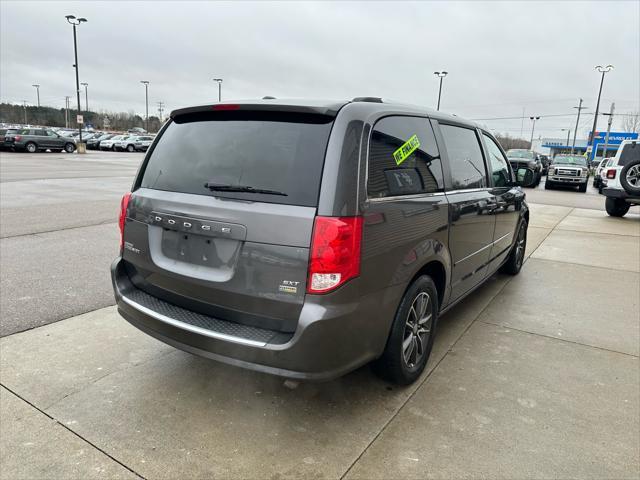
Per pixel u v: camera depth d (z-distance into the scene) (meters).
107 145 44.06
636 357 3.65
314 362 2.35
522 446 2.55
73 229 7.59
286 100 2.70
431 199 3.07
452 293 3.65
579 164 22.19
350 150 2.42
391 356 2.88
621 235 8.82
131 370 3.26
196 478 2.28
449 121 3.66
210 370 3.29
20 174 17.19
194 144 2.86
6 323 3.92
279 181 2.44
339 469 2.35
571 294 5.16
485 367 3.44
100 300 4.49
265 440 2.56
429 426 2.71
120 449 2.46
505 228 4.85
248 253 2.42
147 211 2.89
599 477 2.33
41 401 2.86
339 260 2.29
